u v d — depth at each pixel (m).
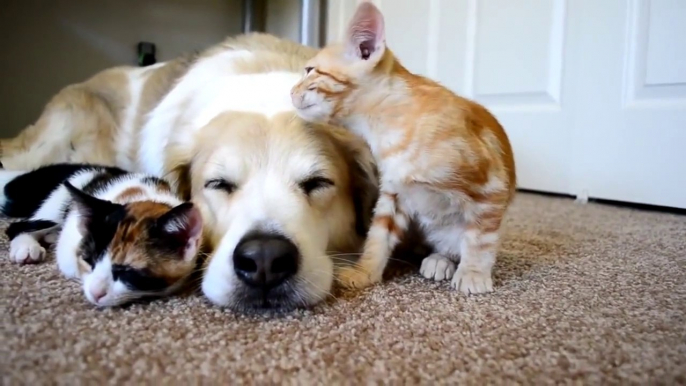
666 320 0.45
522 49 1.16
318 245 0.53
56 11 1.35
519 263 0.61
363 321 0.44
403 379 0.36
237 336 0.40
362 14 0.52
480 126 0.53
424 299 0.49
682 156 0.94
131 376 0.35
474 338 0.41
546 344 0.40
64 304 0.45
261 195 0.53
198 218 0.50
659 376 0.36
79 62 1.39
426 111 0.51
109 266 0.46
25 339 0.38
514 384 0.35
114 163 0.88
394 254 0.64
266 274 0.46
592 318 0.45
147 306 0.46
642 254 0.66
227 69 0.73
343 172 0.60
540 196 1.15
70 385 0.34
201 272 0.53
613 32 1.01
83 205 0.50
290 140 0.56
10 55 1.31
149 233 0.49
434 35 1.33
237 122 0.58
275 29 1.58
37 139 0.89
